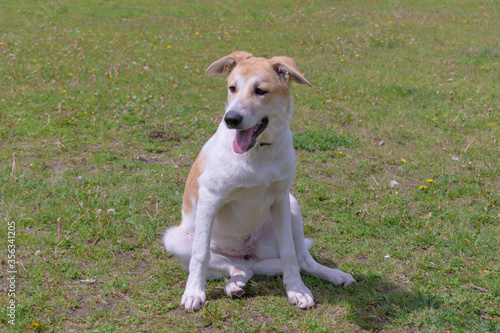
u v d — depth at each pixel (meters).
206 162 3.52
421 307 3.44
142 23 14.12
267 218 4.00
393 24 14.12
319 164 6.02
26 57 9.98
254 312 3.40
